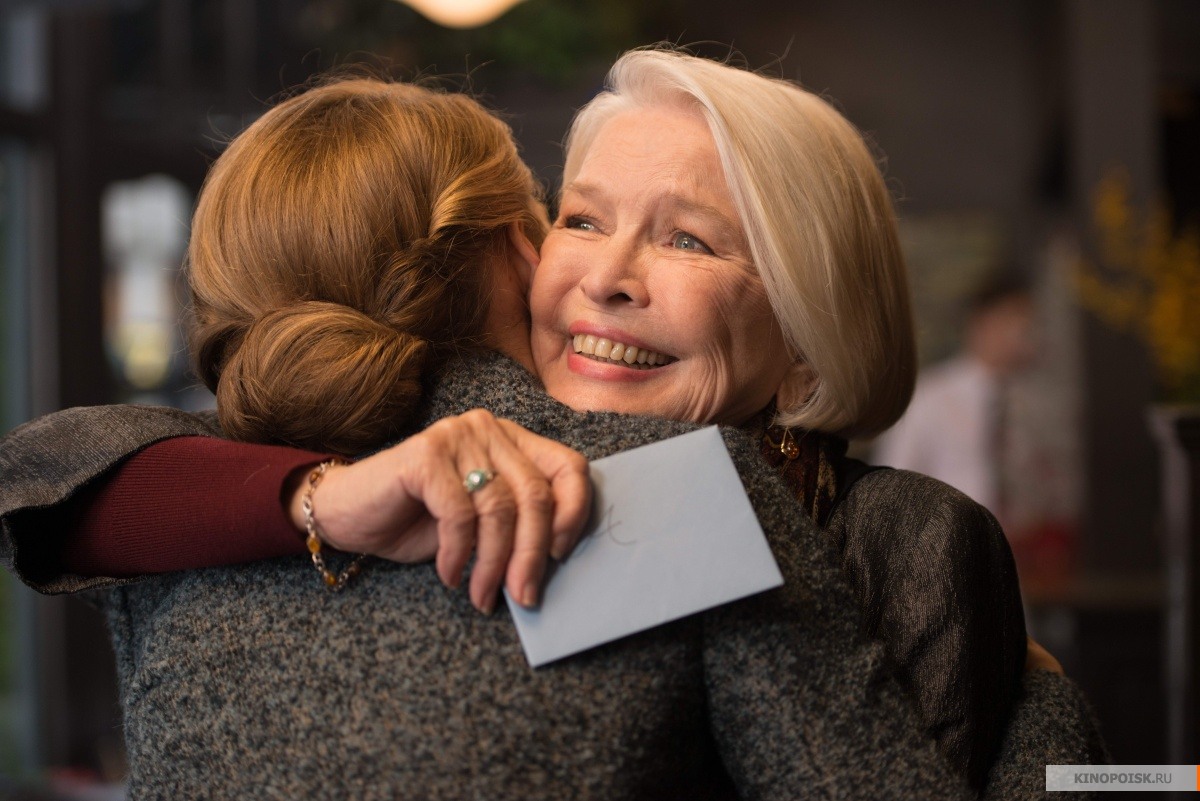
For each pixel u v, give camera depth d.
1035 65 6.35
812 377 1.12
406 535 0.81
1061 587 4.16
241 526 0.84
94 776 3.74
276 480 0.83
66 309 4.29
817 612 0.85
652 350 1.02
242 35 4.68
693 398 1.03
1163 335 4.24
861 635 0.87
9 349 4.27
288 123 0.99
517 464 0.78
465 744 0.78
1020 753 0.99
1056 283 5.96
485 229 0.98
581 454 0.86
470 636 0.80
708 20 6.26
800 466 1.10
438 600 0.81
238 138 1.01
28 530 0.92
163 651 0.88
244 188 0.96
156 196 4.68
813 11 6.43
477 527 0.77
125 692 0.95
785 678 0.82
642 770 0.80
